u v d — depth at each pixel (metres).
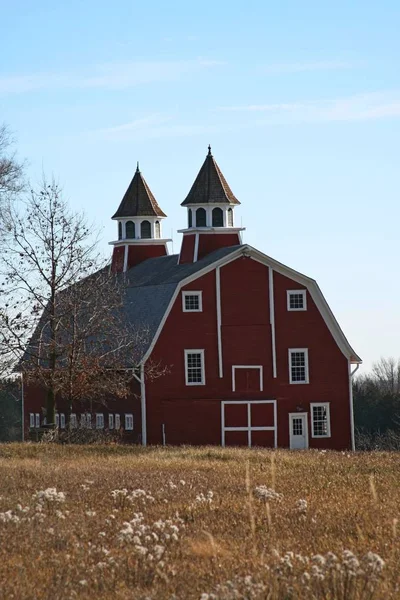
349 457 62.47
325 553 26.33
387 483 44.06
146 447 73.44
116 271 113.94
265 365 101.81
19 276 82.75
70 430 85.19
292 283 103.38
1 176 91.81
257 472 49.22
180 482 41.84
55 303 83.56
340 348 104.25
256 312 102.00
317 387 103.12
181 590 21.97
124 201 125.38
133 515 32.38
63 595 21.61
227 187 113.12
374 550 26.41
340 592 21.02
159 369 98.00
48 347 84.25
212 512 33.19
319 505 35.34
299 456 63.53
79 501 35.44
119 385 88.19
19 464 52.06
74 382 84.44
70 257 83.69
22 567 23.25
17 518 29.84
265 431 101.12
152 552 25.86
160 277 108.19
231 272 101.62
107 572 23.64
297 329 103.06
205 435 99.31
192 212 111.62
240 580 21.72
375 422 146.00
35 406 117.56
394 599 21.09
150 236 123.88
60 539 27.11
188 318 99.88
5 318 82.56
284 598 21.05
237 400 100.56
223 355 100.56
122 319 103.81
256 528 30.22
